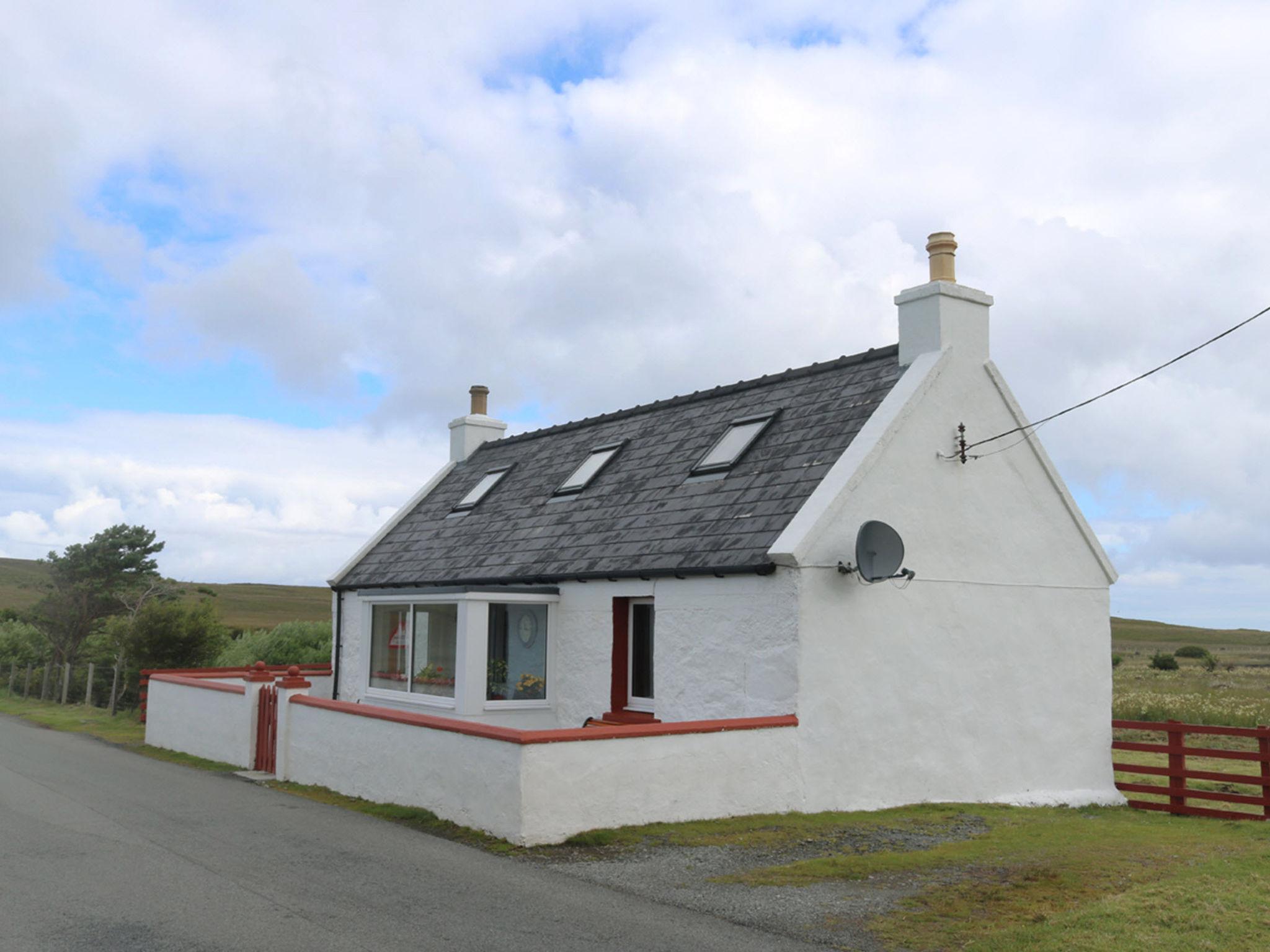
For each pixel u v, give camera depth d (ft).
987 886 25.30
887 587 39.78
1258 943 20.17
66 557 145.89
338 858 27.71
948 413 43.06
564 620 47.91
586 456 59.31
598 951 19.97
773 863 27.84
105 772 45.24
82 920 21.53
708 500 44.68
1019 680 44.45
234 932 20.79
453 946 20.06
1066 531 47.34
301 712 42.52
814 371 49.85
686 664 40.86
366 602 55.88
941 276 44.50
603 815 31.04
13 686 109.81
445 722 33.17
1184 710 86.99
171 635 80.84
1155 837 34.17
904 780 39.60
